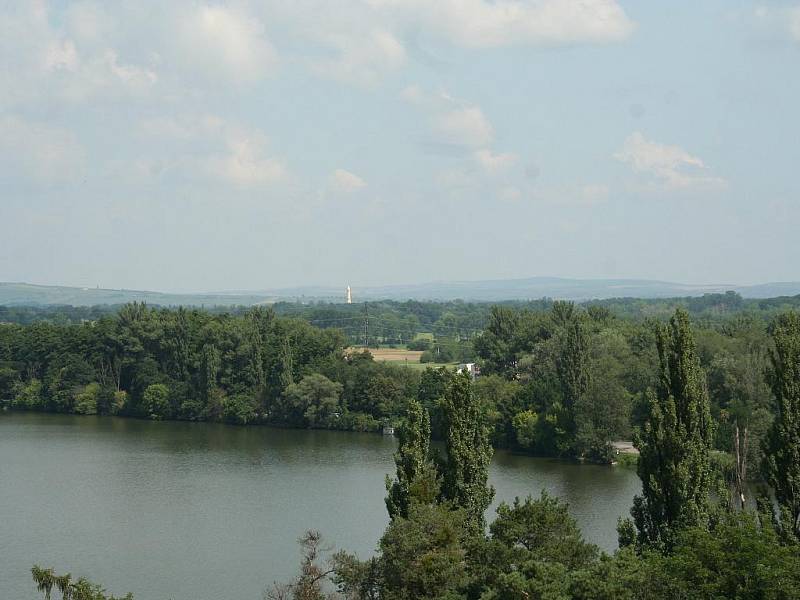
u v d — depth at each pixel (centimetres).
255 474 13575
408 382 19225
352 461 14788
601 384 14488
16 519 10819
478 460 6825
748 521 5438
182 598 8138
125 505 11500
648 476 6347
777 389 6231
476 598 5669
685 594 4925
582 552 5809
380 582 5950
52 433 18050
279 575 8700
